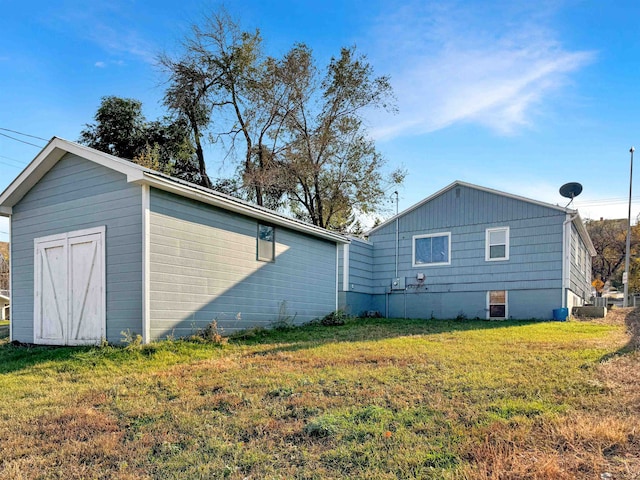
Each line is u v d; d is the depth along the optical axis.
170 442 3.86
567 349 7.39
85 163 8.81
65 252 8.98
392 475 3.09
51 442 3.96
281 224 11.52
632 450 3.28
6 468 3.45
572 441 3.43
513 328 11.49
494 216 15.36
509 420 3.94
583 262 19.30
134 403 4.92
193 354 7.53
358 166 21.64
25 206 9.85
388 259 17.19
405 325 12.71
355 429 3.91
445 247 16.14
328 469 3.26
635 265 31.08
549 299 14.29
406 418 4.13
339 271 15.66
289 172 21.23
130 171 7.79
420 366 6.21
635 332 10.12
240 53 20.14
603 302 19.52
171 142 21.25
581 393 4.65
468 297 15.57
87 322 8.47
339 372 6.00
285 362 6.82
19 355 7.98
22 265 9.79
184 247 8.70
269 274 11.21
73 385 5.80
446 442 3.57
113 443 3.85
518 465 3.07
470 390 4.93
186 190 8.51
